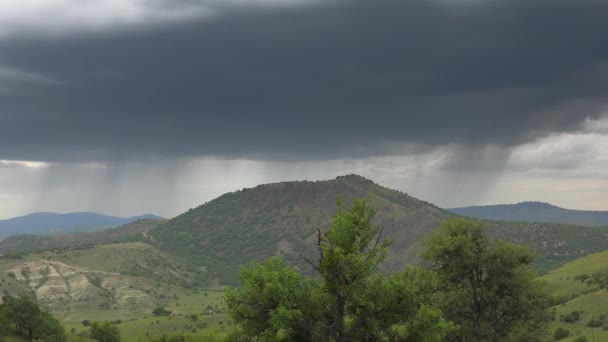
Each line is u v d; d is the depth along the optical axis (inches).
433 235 2261.3
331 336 1417.3
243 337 1461.6
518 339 2066.9
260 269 1440.7
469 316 2171.5
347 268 1355.8
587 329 5915.4
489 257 2130.9
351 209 1465.3
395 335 1411.2
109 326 7234.3
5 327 6210.6
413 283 1460.4
